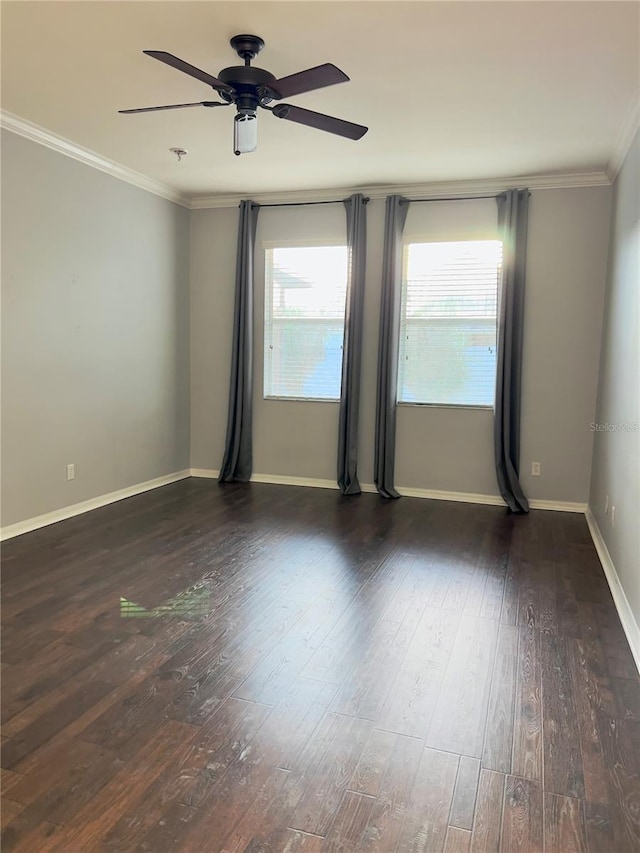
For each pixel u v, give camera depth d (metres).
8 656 2.58
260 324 5.89
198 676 2.45
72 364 4.58
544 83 3.20
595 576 3.65
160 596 3.23
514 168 4.70
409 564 3.80
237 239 5.81
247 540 4.21
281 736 2.08
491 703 2.30
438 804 1.78
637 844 1.64
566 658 2.65
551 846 1.63
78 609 3.04
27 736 2.05
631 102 3.42
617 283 4.14
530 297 5.11
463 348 5.36
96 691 2.33
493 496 5.38
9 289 3.99
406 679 2.46
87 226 4.64
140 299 5.32
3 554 3.80
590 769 1.94
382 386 5.41
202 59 3.01
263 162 4.65
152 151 4.44
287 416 5.90
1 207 3.88
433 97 3.39
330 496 5.53
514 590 3.41
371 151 4.34
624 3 2.45
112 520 4.61
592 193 4.89
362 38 2.76
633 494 3.03
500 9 2.51
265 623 2.94
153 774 1.88
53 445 4.45
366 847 1.62
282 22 2.64
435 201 5.26
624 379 3.59
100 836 1.64
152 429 5.61
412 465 5.57
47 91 3.42
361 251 5.40
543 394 5.16
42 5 2.52
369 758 1.97
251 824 1.69
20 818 1.70
